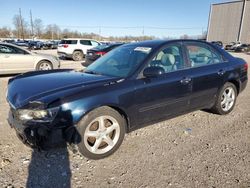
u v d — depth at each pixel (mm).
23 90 3301
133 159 3336
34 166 3113
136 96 3520
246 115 5105
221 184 2820
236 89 5215
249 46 39812
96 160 3307
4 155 3330
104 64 4223
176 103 4062
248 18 55562
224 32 62094
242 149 3637
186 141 3875
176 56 4176
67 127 3037
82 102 3061
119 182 2854
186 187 2771
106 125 3400
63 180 2869
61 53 18609
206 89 4488
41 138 3008
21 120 3002
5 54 9242
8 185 2750
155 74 3533
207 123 4633
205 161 3297
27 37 77312
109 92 3277
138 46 4262
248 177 2953
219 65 4758
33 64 9891
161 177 2947
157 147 3668
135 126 3672
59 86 3301
